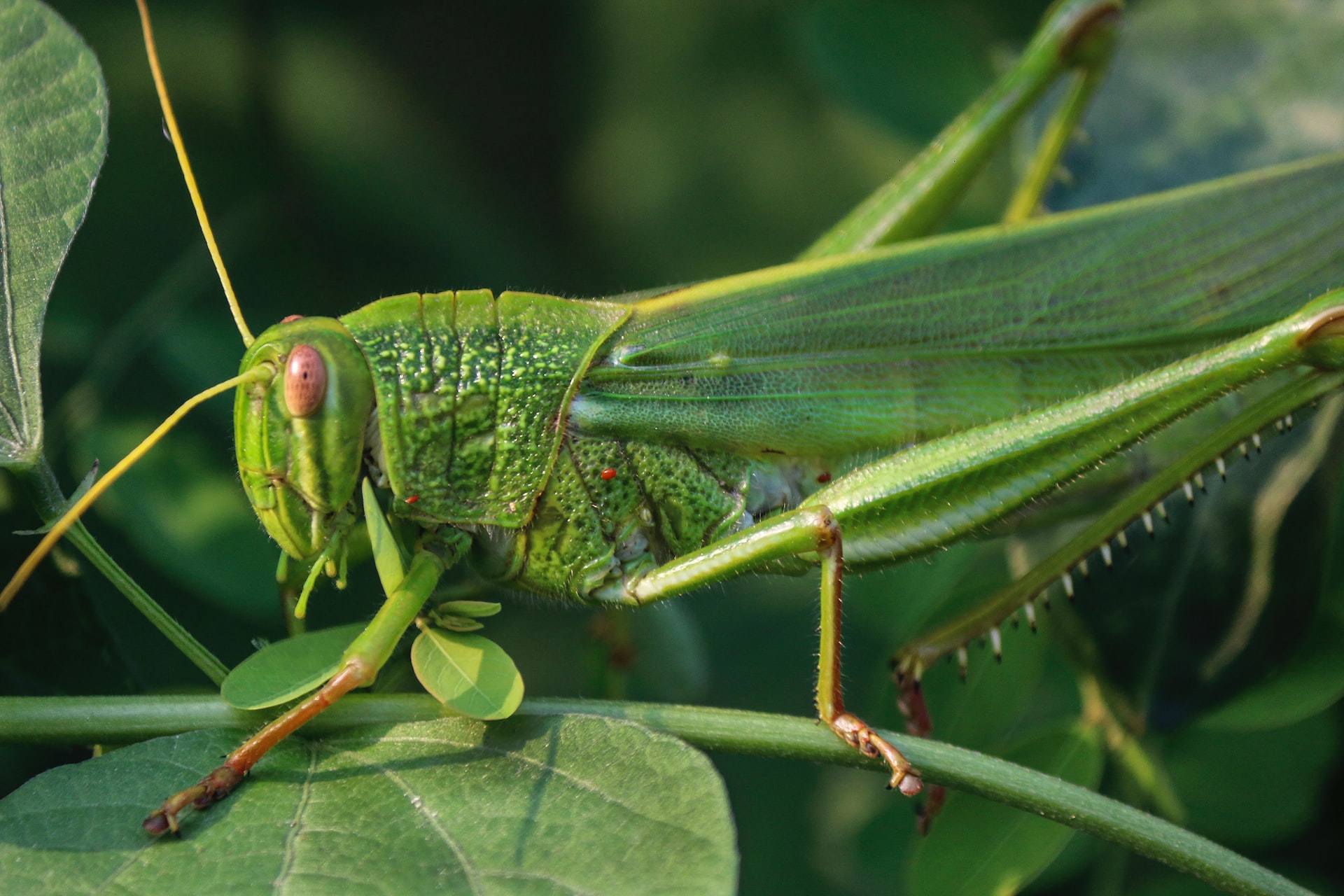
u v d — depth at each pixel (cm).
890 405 34
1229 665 34
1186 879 34
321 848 31
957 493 33
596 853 31
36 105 32
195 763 31
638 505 34
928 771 32
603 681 35
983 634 34
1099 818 32
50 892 31
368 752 31
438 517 33
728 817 31
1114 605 34
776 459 34
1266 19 36
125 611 34
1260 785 34
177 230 36
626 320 34
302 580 33
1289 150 35
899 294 34
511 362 33
